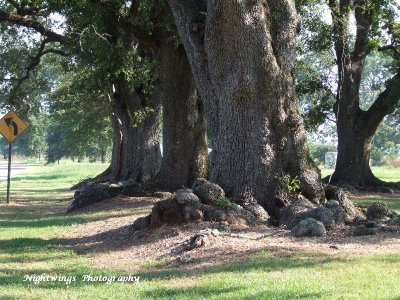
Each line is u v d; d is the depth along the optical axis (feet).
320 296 20.58
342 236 33.73
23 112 101.81
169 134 65.98
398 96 85.81
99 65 66.33
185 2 44.04
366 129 89.51
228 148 41.42
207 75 42.98
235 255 29.22
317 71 101.55
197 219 36.99
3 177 173.99
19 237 43.93
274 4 41.96
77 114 134.92
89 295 23.34
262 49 40.14
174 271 27.22
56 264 31.91
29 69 90.89
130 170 86.48
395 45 89.76
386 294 20.63
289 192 40.34
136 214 52.47
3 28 82.23
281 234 34.32
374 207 38.93
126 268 29.63
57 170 200.75
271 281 23.13
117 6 60.90
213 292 22.17
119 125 101.19
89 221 51.72
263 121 40.83
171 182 66.13
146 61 70.95
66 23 69.31
